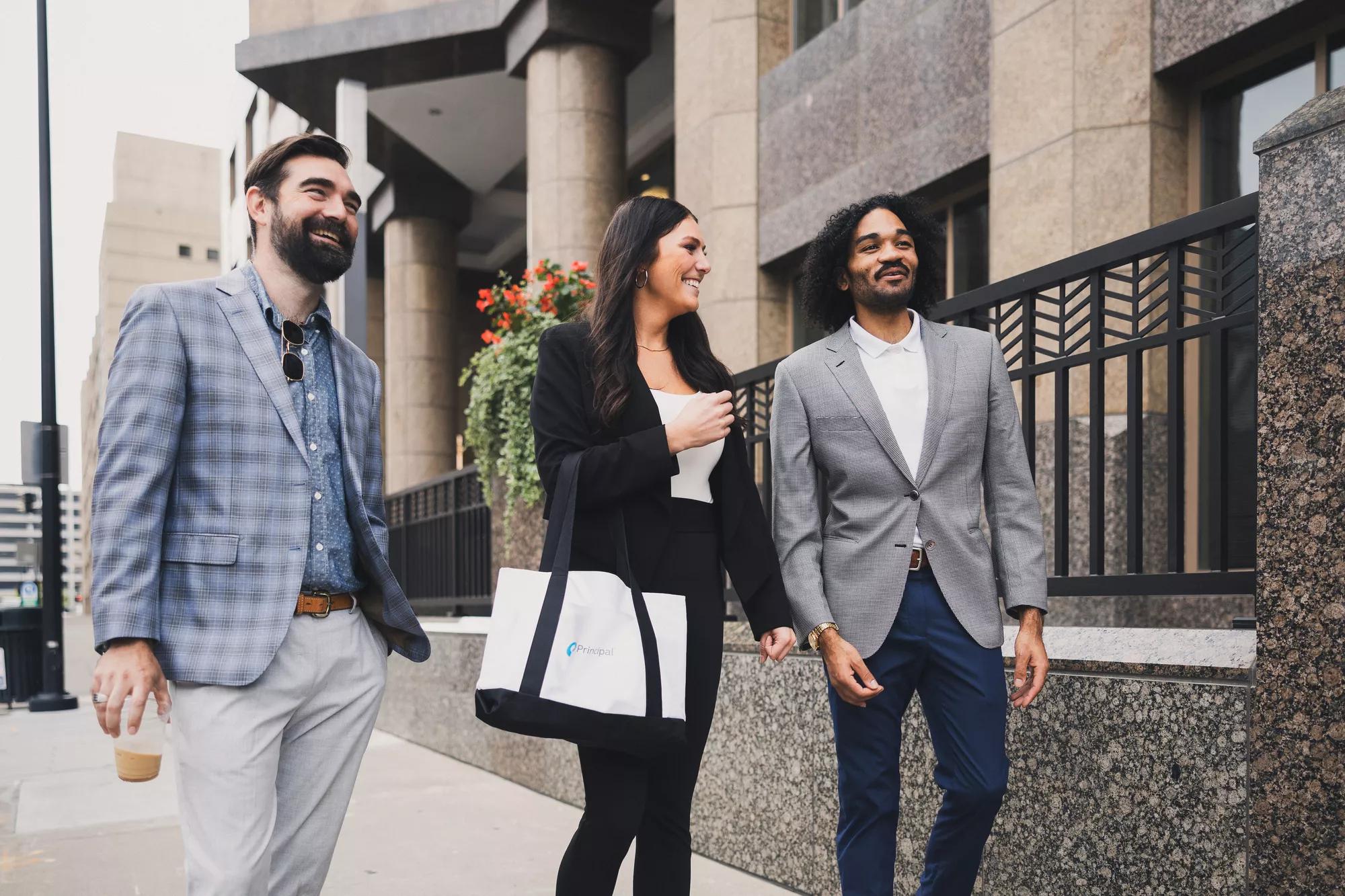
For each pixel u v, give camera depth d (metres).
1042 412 5.30
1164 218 5.36
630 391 2.18
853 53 7.68
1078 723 2.49
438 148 17.11
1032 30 5.84
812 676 3.44
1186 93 5.43
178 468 2.01
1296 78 4.93
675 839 2.18
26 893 3.60
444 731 6.77
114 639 1.81
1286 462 2.05
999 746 2.28
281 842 2.10
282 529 2.05
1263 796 2.06
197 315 2.05
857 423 2.42
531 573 2.01
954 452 2.39
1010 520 2.39
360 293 12.59
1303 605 2.01
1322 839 1.95
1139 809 2.33
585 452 2.10
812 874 3.39
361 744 2.21
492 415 6.57
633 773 2.07
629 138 16.27
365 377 2.36
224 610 1.98
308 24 13.08
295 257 2.14
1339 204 1.99
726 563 2.29
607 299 2.24
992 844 2.70
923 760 2.98
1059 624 5.16
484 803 5.13
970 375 2.44
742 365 8.68
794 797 3.50
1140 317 2.73
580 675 1.94
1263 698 2.07
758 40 8.86
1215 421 2.54
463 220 18.70
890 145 7.27
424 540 9.13
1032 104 5.83
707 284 9.04
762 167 8.77
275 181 2.16
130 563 1.85
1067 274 2.93
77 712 9.78
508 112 15.62
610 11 11.55
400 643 2.33
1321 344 2.01
